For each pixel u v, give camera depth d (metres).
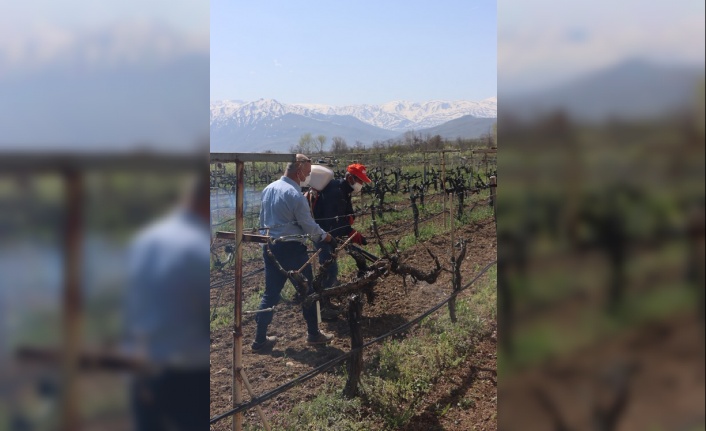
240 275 2.81
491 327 5.43
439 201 12.96
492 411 3.86
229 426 3.52
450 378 4.45
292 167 4.65
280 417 3.73
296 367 4.52
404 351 4.78
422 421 3.79
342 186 5.77
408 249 8.45
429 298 6.32
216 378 4.29
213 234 6.62
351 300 3.86
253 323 5.49
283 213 4.59
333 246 4.78
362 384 4.03
